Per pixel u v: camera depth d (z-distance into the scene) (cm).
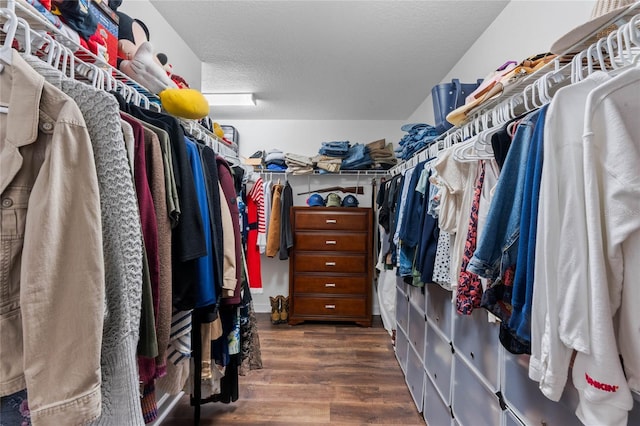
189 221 84
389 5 164
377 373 218
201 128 153
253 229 279
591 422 54
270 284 355
